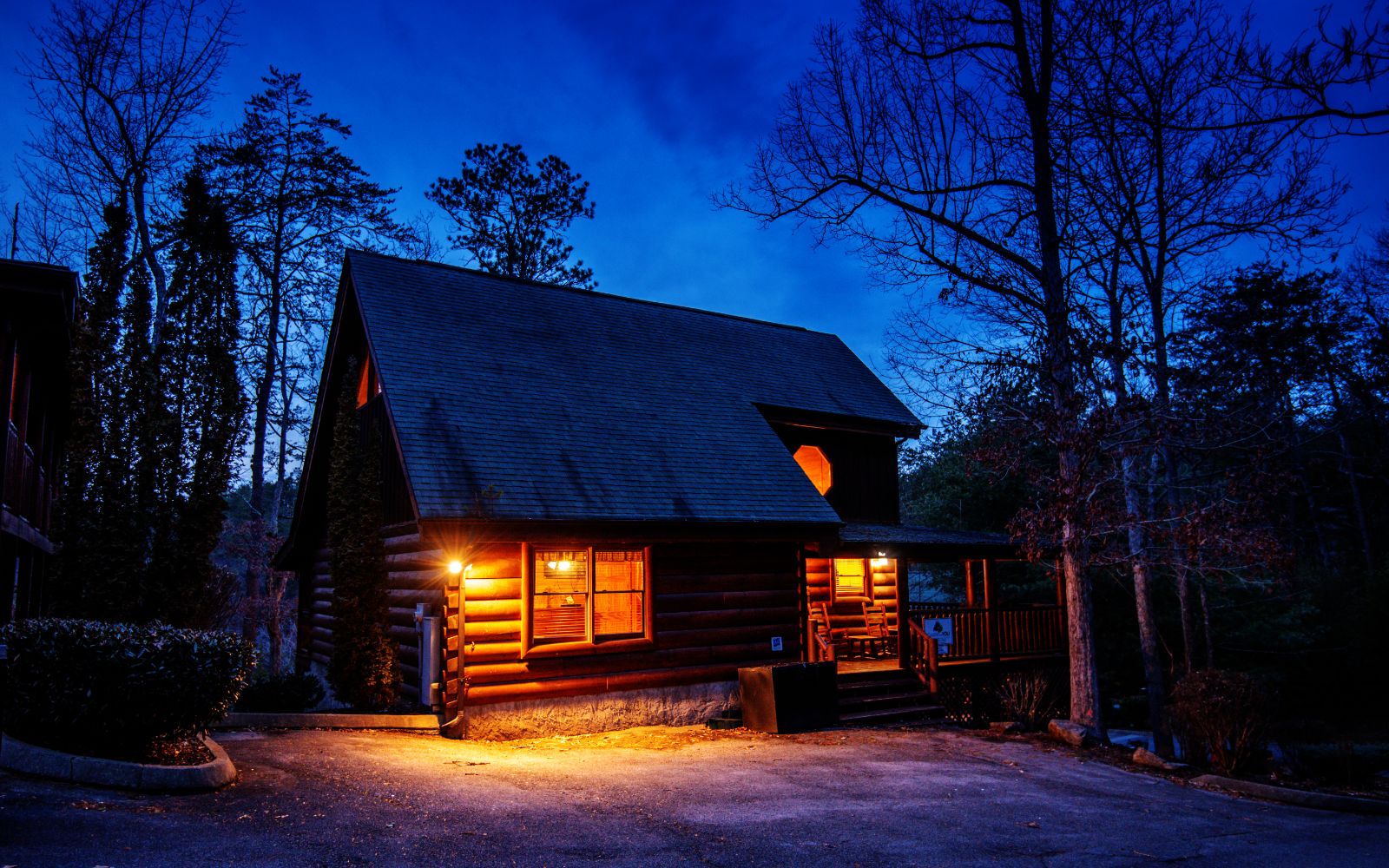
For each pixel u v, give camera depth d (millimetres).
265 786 7191
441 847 5934
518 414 14242
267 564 25547
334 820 6340
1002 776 10398
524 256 36688
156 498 12562
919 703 15523
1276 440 12789
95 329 12297
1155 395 13555
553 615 13352
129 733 7160
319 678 17391
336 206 27281
